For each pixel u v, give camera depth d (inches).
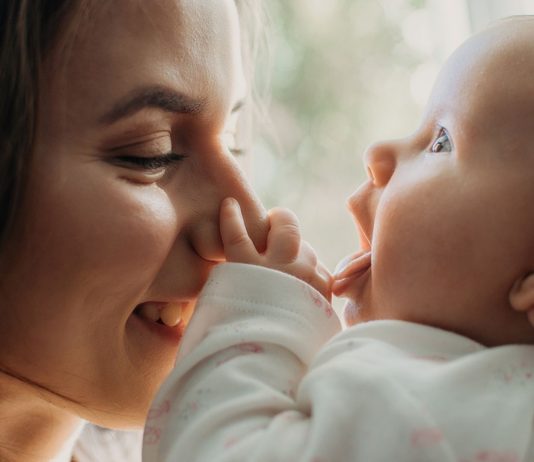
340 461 29.4
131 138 35.4
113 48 34.9
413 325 33.9
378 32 69.3
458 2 63.6
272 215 39.1
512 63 35.2
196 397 33.9
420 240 34.9
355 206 38.9
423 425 29.2
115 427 40.1
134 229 35.0
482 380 30.9
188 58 36.5
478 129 34.8
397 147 38.4
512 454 29.2
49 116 34.7
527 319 33.7
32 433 41.0
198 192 38.2
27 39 34.4
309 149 70.7
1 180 34.3
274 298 36.1
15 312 35.7
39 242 34.7
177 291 37.5
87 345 36.3
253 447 30.9
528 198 33.4
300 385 32.9
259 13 55.1
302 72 70.5
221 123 38.9
